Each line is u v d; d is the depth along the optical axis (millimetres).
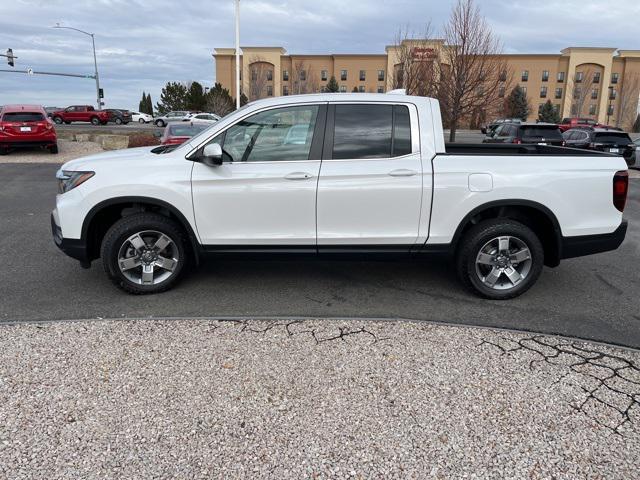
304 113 4492
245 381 3258
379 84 76000
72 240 4605
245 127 4500
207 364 3461
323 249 4605
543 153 5246
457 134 44688
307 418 2889
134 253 4691
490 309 4523
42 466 2492
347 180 4438
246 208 4508
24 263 5809
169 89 66188
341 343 3793
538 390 3191
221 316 4285
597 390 3201
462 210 4488
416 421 2869
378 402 3043
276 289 4988
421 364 3490
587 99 74250
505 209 4711
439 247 4605
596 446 2684
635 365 3529
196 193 4484
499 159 4504
